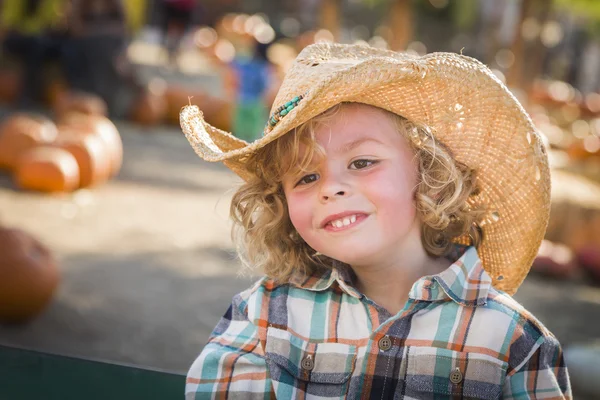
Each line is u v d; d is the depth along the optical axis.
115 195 7.44
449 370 1.56
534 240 1.74
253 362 1.66
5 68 11.54
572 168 8.52
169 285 5.09
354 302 1.67
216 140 1.81
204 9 28.25
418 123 1.62
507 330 1.57
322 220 1.56
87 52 10.93
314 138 1.57
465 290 1.59
